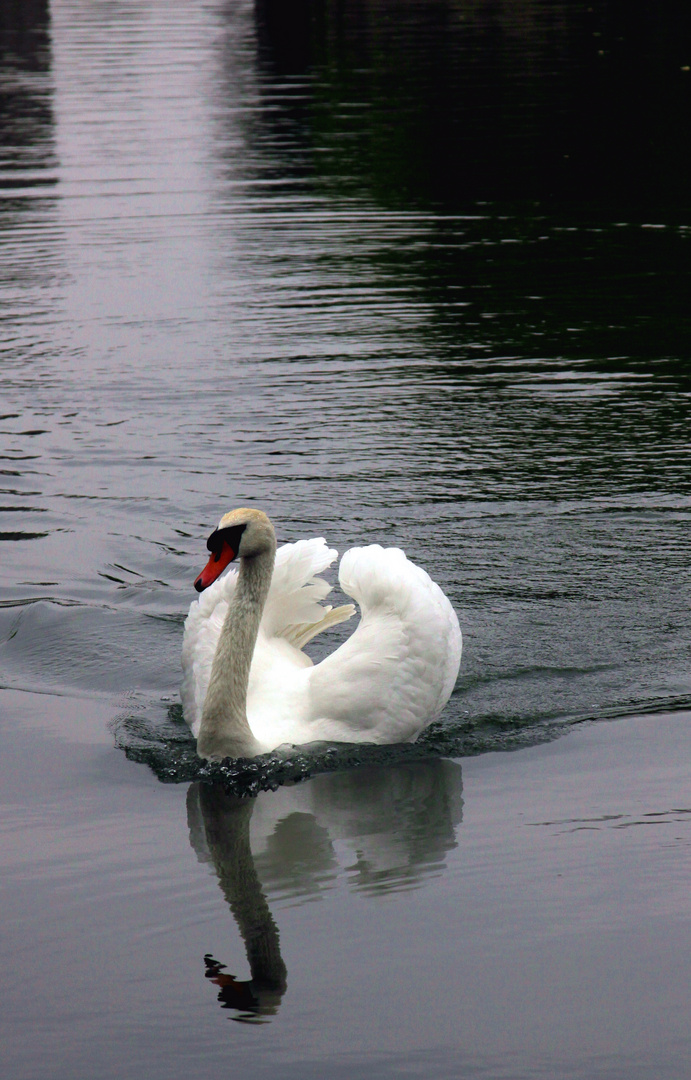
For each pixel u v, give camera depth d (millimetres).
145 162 34188
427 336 20750
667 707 9930
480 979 6457
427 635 9477
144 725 9828
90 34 60500
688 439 16125
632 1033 6027
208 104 41562
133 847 7941
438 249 26188
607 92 40812
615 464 15336
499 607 11742
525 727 9695
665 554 12836
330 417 17219
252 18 64062
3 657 11117
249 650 9172
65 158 34875
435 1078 5762
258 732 9414
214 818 8352
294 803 8578
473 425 16781
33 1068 5879
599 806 8320
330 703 9492
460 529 13562
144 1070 5871
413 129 36875
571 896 7199
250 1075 5801
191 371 19250
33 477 15328
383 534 13453
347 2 67500
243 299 23031
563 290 23156
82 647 11219
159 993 6418
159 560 13008
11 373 19219
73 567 12883
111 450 16156
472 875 7480
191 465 15625
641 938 6777
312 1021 6176
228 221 28578
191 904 7227
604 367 19031
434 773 8992
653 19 56594
